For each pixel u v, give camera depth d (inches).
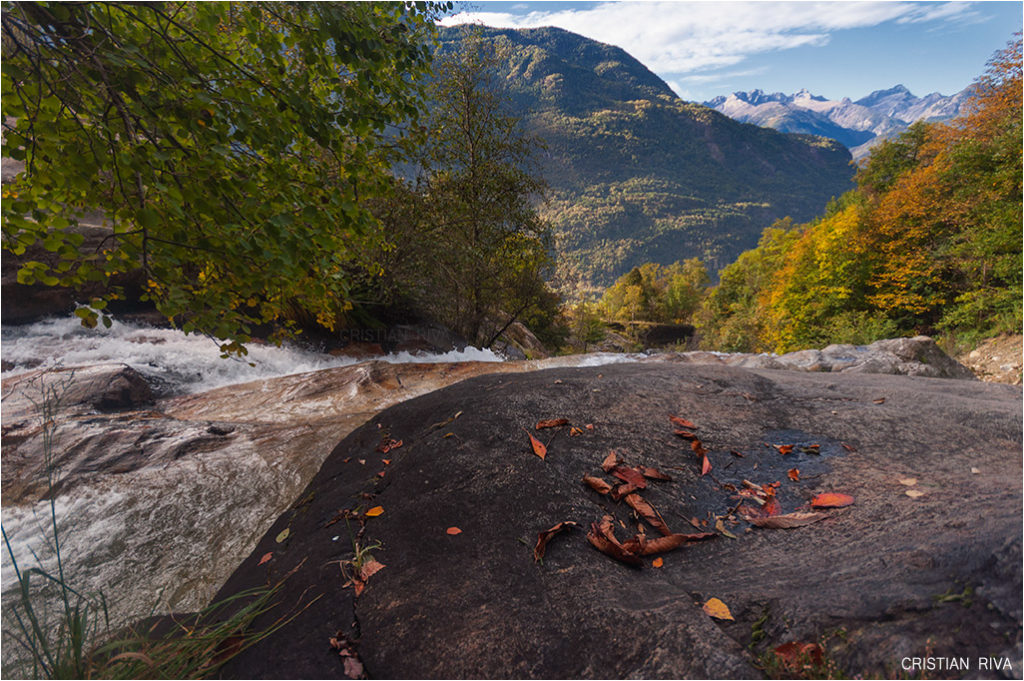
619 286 3442.4
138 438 177.8
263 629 63.9
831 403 117.4
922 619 46.3
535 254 596.1
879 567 55.0
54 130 80.8
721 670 45.6
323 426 200.8
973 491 68.8
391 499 89.7
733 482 86.4
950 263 770.8
